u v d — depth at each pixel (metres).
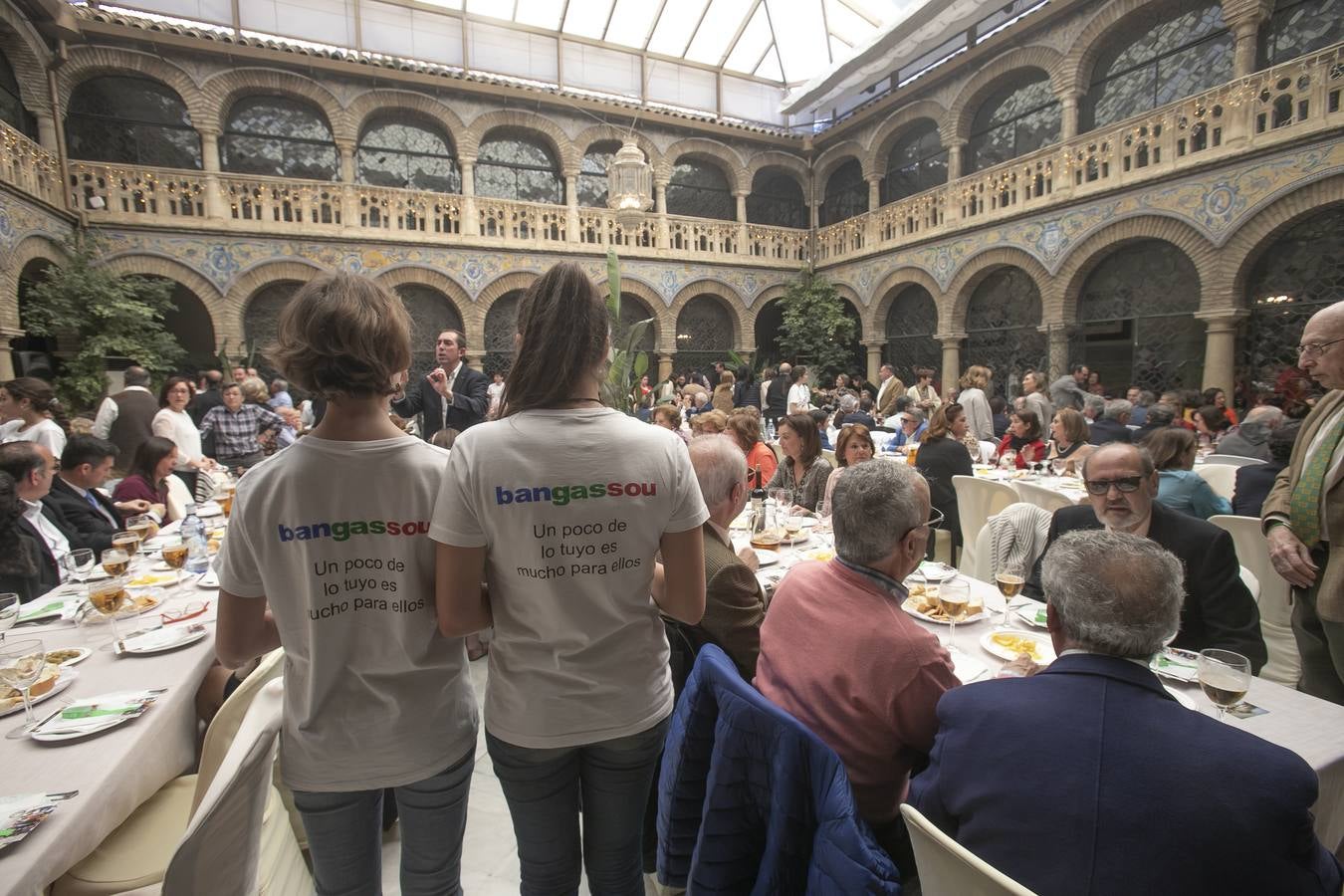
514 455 1.33
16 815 1.46
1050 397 9.82
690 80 15.41
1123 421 6.54
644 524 1.39
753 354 15.84
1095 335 10.69
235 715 1.70
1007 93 12.10
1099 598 1.29
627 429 1.41
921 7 10.93
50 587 3.42
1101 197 10.03
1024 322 11.81
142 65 10.95
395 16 12.91
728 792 1.54
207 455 7.09
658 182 14.82
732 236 15.59
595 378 1.44
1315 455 2.54
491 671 1.49
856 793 1.61
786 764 1.41
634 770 1.52
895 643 1.58
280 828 1.99
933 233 12.80
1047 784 1.18
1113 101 10.41
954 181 12.43
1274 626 3.38
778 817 1.43
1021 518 3.55
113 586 2.50
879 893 1.23
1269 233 8.23
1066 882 1.12
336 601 1.38
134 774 1.79
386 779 1.42
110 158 11.20
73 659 2.34
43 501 3.77
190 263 11.23
